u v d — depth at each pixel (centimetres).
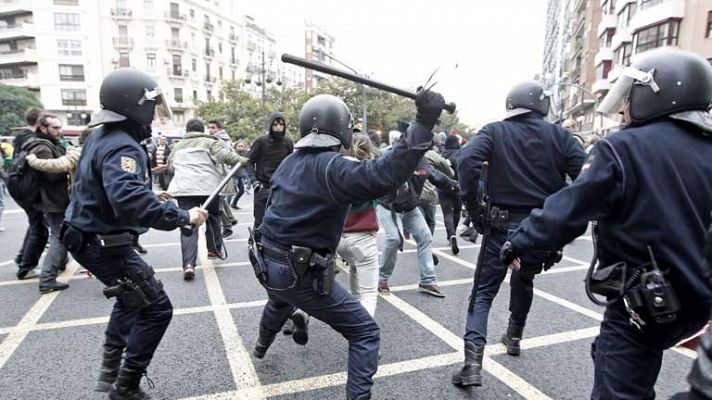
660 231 141
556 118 310
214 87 5297
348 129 214
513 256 176
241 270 493
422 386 258
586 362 289
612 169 148
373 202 304
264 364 280
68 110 4656
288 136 514
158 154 976
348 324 206
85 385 252
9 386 250
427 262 419
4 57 4741
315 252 201
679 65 151
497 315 374
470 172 263
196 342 310
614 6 3253
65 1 4503
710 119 150
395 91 175
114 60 4631
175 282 447
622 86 163
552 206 158
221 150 489
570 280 478
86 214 210
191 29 4891
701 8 2195
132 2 4572
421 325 347
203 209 220
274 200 214
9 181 412
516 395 249
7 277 463
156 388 250
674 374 275
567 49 5538
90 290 419
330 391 251
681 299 143
